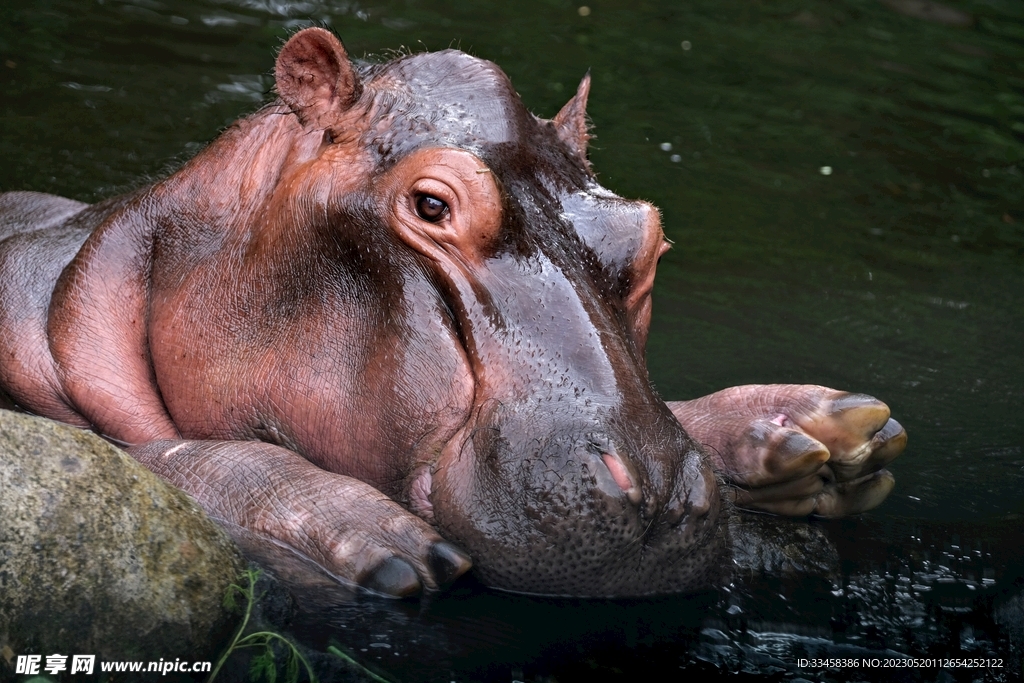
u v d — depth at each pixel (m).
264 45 22.05
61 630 6.31
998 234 19.56
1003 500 10.85
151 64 20.62
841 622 8.25
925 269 18.14
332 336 8.77
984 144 22.36
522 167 8.84
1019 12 28.91
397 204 8.62
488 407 8.01
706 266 17.33
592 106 21.75
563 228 8.70
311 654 6.98
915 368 14.72
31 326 10.00
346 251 8.81
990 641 8.31
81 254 9.87
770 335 15.30
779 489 9.36
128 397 9.59
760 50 25.62
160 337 9.52
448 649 7.23
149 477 7.16
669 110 22.22
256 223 9.38
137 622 6.56
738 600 8.19
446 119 8.94
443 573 7.57
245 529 7.75
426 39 23.22
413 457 8.30
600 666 7.33
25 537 6.31
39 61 20.11
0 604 6.11
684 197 19.20
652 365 13.86
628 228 8.84
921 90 24.27
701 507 7.79
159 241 9.79
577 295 8.30
